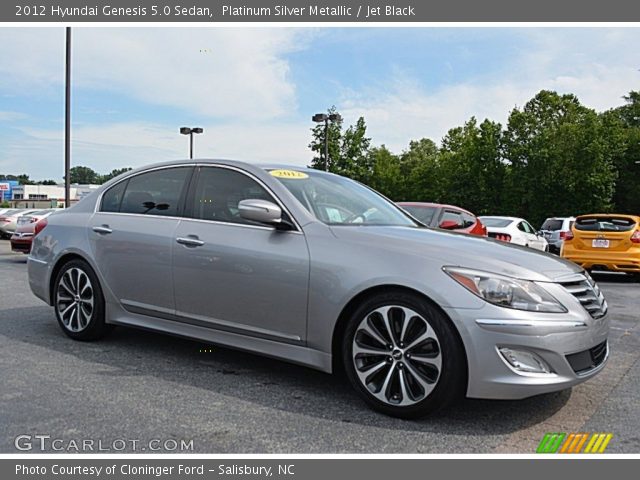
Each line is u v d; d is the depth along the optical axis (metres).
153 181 4.70
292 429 3.15
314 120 31.30
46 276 5.14
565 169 46.31
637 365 4.70
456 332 3.14
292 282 3.64
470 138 52.69
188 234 4.20
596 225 11.67
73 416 3.26
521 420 3.36
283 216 3.85
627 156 52.44
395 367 3.32
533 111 50.62
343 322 3.57
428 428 3.20
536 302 3.13
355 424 3.23
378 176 59.00
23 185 89.00
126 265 4.55
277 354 3.78
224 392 3.72
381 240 3.52
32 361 4.34
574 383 3.19
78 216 5.07
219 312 4.01
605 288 10.48
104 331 4.89
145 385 3.82
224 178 4.28
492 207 49.31
